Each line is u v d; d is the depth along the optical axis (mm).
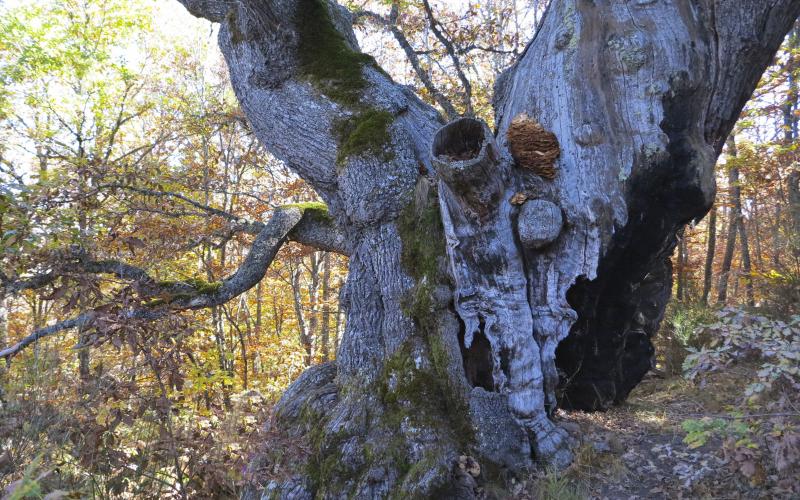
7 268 4461
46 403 4043
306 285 21812
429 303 4414
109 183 6336
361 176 4836
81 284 3986
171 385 3807
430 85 8688
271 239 5926
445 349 4324
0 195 4414
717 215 15805
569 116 4336
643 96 4188
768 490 3230
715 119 4719
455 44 10047
